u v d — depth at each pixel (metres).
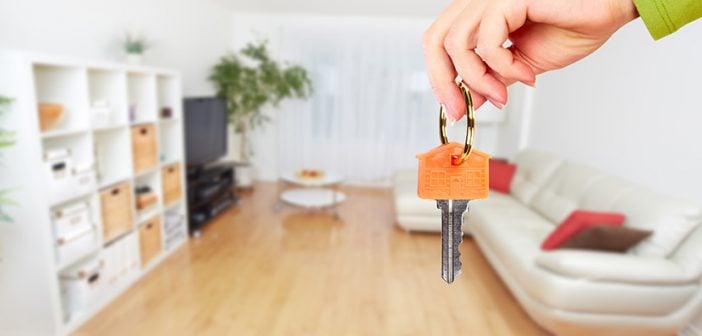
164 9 3.59
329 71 5.15
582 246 1.95
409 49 5.03
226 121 4.44
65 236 1.98
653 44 2.37
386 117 5.21
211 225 3.69
